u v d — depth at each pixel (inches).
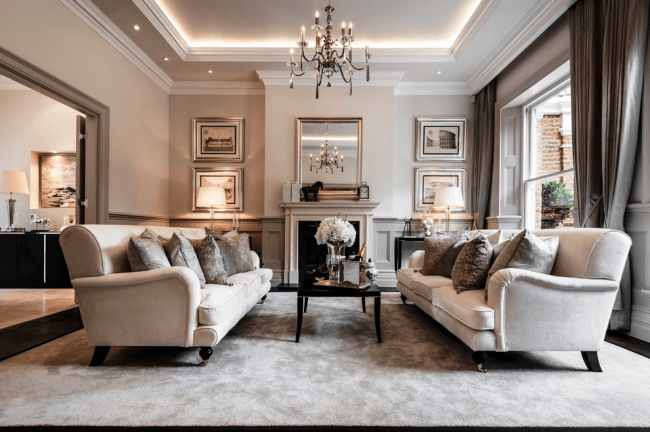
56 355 89.8
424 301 116.9
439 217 217.9
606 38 112.9
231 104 221.3
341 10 156.3
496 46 171.2
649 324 103.3
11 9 106.6
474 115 216.8
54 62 123.1
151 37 164.4
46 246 190.9
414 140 221.0
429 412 62.6
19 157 224.8
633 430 57.4
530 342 80.0
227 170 219.5
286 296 169.9
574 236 87.0
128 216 170.6
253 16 162.2
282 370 80.9
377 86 208.8
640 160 108.5
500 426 58.2
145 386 72.0
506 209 192.5
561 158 164.7
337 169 208.4
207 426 57.4
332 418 60.3
